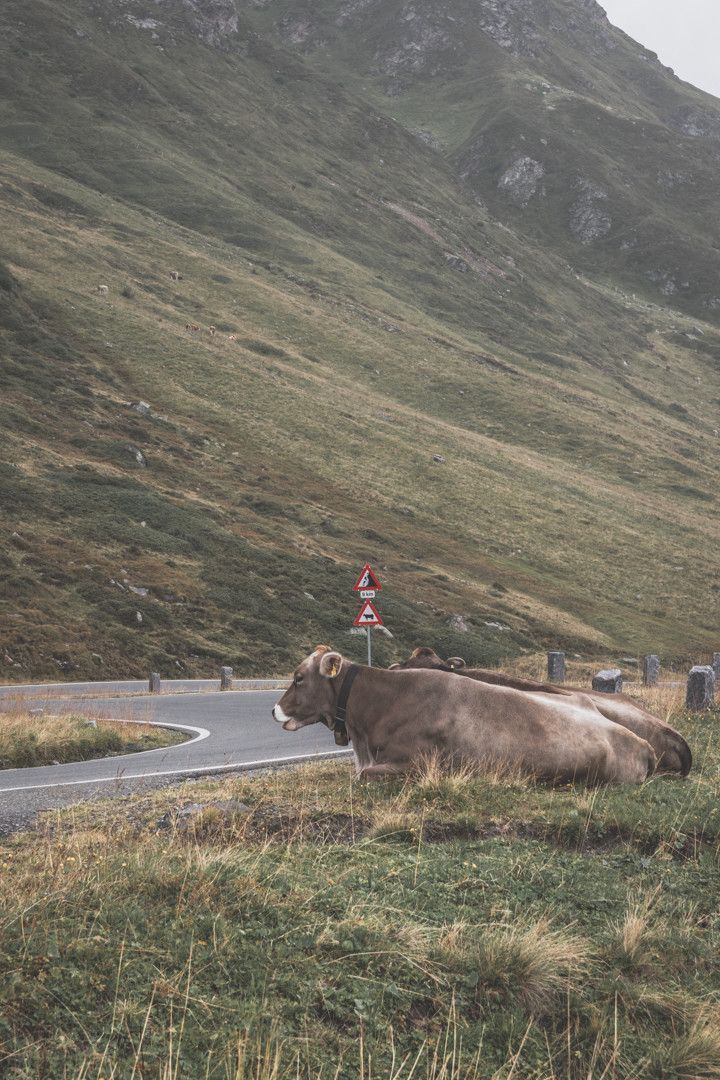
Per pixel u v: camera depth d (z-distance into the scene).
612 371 169.50
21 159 148.38
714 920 5.31
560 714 8.07
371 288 156.38
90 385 78.75
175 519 54.41
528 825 6.59
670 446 121.06
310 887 4.90
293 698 8.23
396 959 4.28
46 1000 3.49
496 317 175.00
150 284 116.12
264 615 46.78
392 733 7.98
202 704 24.44
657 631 63.44
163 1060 3.37
